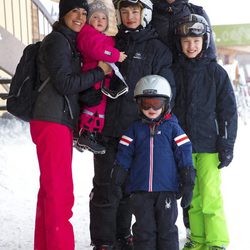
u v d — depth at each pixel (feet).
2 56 33.17
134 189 11.01
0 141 30.35
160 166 10.86
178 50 12.62
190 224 12.89
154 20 13.26
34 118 10.89
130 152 11.14
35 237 11.08
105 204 12.35
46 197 10.73
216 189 12.39
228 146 12.10
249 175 23.53
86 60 11.70
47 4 49.29
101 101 12.03
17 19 41.11
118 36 12.50
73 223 16.08
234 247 13.35
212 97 12.30
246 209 17.46
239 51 65.00
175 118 11.21
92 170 24.56
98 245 12.49
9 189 20.56
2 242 14.35
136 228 11.01
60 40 10.64
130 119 12.12
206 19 13.56
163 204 10.88
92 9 12.15
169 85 11.15
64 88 10.54
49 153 10.68
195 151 12.30
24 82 11.00
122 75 12.16
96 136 12.19
